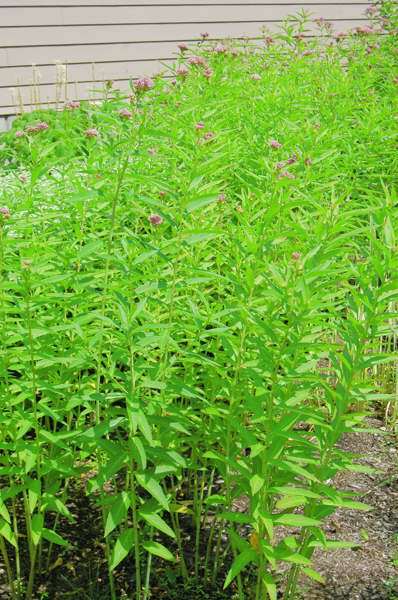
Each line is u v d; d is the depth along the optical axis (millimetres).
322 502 2531
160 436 2670
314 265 2559
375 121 5031
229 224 3119
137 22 9227
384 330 2537
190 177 2777
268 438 2416
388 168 5129
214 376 2844
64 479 3484
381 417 4352
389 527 3457
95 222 3277
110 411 2600
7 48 8250
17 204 3191
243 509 3426
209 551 3027
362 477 3820
